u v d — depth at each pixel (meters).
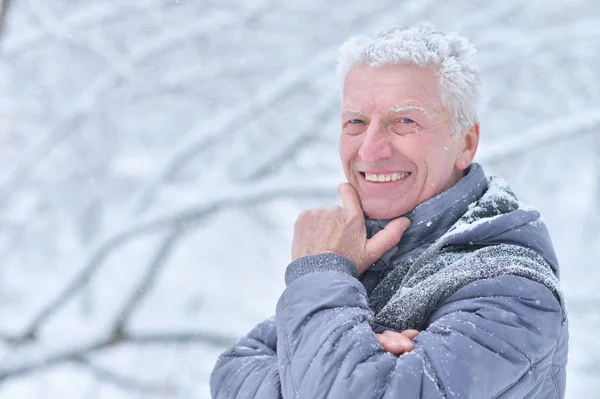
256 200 5.10
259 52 6.57
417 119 1.57
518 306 1.37
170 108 7.08
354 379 1.28
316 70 5.75
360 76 1.62
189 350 6.73
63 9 6.45
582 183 7.51
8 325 5.08
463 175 1.72
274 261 7.79
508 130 6.69
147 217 5.09
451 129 1.60
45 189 6.88
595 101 6.56
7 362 5.00
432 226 1.58
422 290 1.45
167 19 6.24
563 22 6.74
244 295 7.62
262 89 5.75
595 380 5.84
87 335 5.12
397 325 1.45
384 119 1.58
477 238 1.49
